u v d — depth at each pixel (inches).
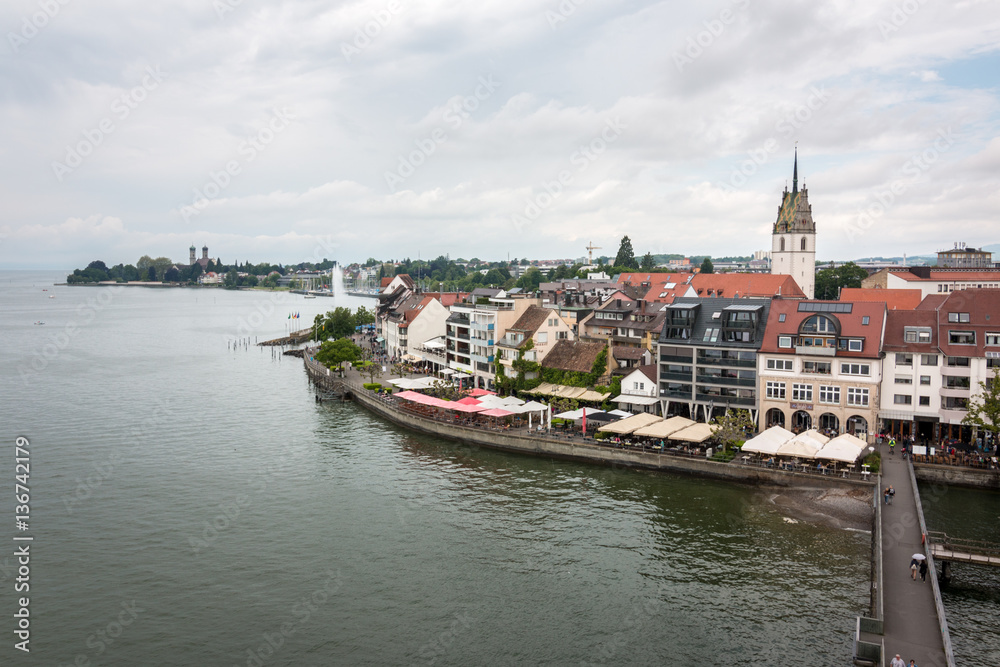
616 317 5059.1
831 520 2731.3
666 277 7795.3
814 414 3575.3
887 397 3486.7
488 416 4315.9
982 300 3410.4
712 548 2501.2
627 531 2657.5
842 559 2400.3
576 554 2468.0
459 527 2719.0
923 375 3410.4
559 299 6013.8
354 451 3855.8
